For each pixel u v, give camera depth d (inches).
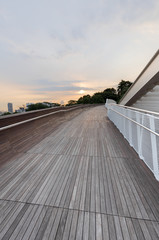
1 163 95.0
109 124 226.5
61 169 84.0
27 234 42.7
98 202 55.3
